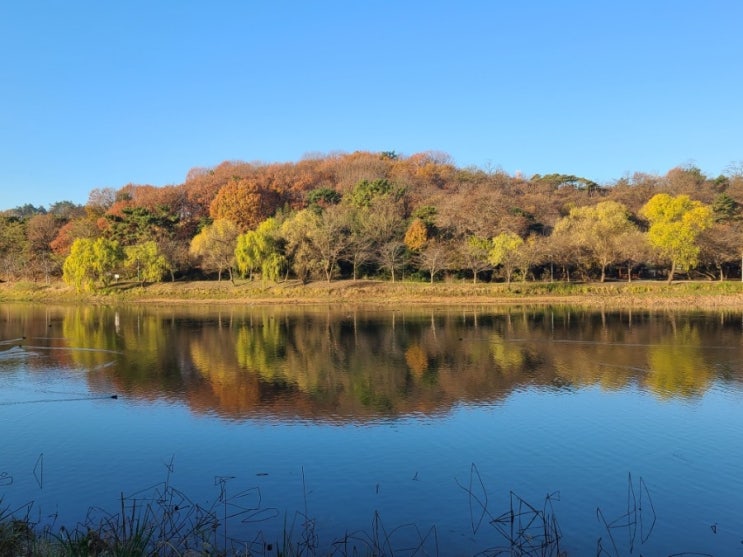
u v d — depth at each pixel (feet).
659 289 254.06
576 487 55.52
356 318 198.39
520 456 63.67
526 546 44.19
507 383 98.53
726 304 222.07
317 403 86.28
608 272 309.22
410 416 79.25
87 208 398.01
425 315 205.26
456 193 371.76
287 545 43.65
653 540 45.44
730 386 94.79
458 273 293.84
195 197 396.98
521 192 415.64
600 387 95.04
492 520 48.60
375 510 50.47
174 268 304.30
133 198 442.50
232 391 94.07
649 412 80.33
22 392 94.38
